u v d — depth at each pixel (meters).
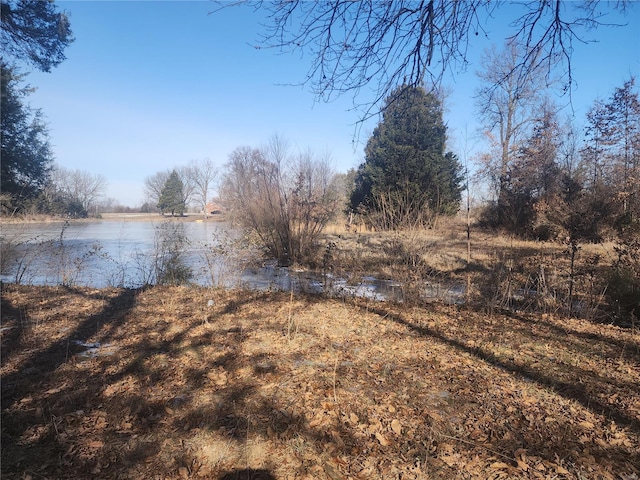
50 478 2.39
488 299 7.34
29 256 10.51
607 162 18.28
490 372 4.16
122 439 2.81
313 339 5.04
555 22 3.29
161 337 5.00
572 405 3.46
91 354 4.37
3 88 14.94
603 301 6.82
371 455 2.72
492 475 2.53
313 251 13.50
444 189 19.66
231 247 10.46
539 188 19.81
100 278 9.78
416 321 6.12
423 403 3.45
